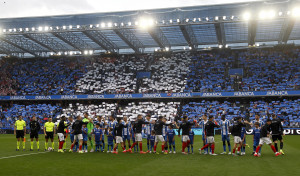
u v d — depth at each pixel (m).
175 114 45.00
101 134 19.50
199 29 46.09
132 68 56.56
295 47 53.59
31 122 20.27
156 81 52.78
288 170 11.92
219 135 38.06
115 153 18.27
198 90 48.88
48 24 43.62
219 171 11.76
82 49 56.47
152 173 11.46
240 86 48.50
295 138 32.62
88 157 16.22
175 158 15.82
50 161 14.62
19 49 59.19
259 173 11.30
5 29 44.22
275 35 50.34
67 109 50.84
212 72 52.72
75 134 18.56
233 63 53.69
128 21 41.62
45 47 54.72
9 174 11.27
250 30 44.78
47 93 53.25
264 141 16.64
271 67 51.25
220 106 46.06
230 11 38.31
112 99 51.62
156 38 48.50
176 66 55.22
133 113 47.66
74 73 57.44
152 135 19.02
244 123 17.23
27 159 15.39
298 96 46.16
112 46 56.00
